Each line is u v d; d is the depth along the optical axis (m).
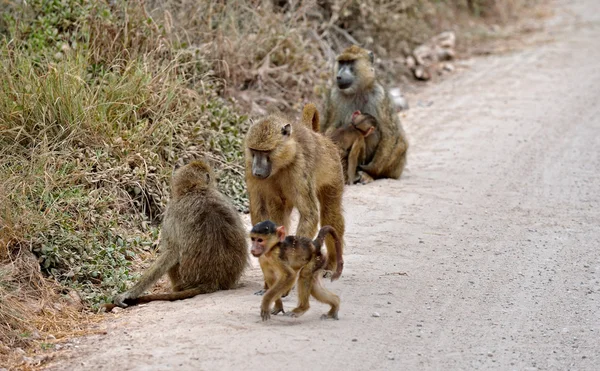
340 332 8.41
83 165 11.84
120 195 11.88
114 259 10.62
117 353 7.88
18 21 14.47
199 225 9.75
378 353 7.98
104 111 12.47
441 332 8.59
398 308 9.22
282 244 8.21
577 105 20.28
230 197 13.07
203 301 9.41
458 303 9.45
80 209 10.96
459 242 11.73
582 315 9.09
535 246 11.53
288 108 17.47
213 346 7.94
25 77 12.52
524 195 14.07
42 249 10.02
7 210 9.99
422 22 25.41
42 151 11.35
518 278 10.29
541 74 23.81
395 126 15.23
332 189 10.29
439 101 21.25
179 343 8.05
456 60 25.62
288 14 19.28
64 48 13.63
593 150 16.61
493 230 12.28
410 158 16.67
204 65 15.98
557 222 12.61
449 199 13.89
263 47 18.16
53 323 8.91
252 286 10.15
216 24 17.67
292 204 10.07
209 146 13.58
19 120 12.03
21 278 9.59
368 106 15.38
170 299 9.61
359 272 10.38
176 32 15.73
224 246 9.80
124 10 15.06
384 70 22.36
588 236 11.95
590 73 23.77
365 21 22.20
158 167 12.48
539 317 9.04
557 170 15.43
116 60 14.03
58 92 12.29
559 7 35.28
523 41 28.59
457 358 7.95
